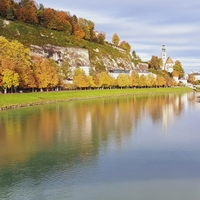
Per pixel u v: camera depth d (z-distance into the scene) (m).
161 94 145.00
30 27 163.75
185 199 21.16
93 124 50.03
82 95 112.12
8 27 152.75
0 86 86.56
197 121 53.75
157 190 22.61
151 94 144.50
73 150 33.25
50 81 110.31
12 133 42.22
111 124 50.09
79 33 196.00
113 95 128.25
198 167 27.42
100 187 23.17
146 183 23.84
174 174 25.70
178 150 33.09
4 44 97.06
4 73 84.31
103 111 68.56
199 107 78.75
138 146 34.91
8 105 71.56
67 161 29.34
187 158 30.11
